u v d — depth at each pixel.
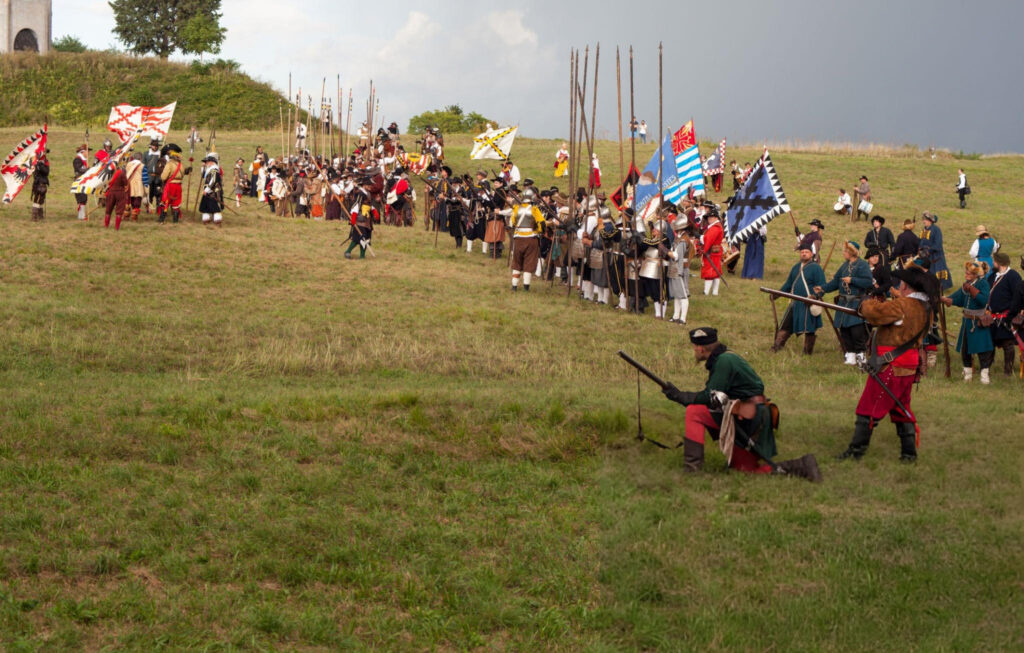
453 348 14.73
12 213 21.55
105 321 14.50
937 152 53.41
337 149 47.66
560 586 6.15
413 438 9.17
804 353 15.68
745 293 20.75
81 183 20.86
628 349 15.27
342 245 22.41
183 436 8.68
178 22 83.75
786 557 6.57
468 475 8.30
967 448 9.31
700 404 8.52
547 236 21.08
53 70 63.22
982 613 5.80
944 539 6.88
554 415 9.80
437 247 23.80
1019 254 29.02
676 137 22.89
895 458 8.99
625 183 19.03
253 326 14.98
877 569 6.39
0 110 57.12
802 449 9.30
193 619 5.50
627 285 18.06
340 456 8.60
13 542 6.36
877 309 8.77
